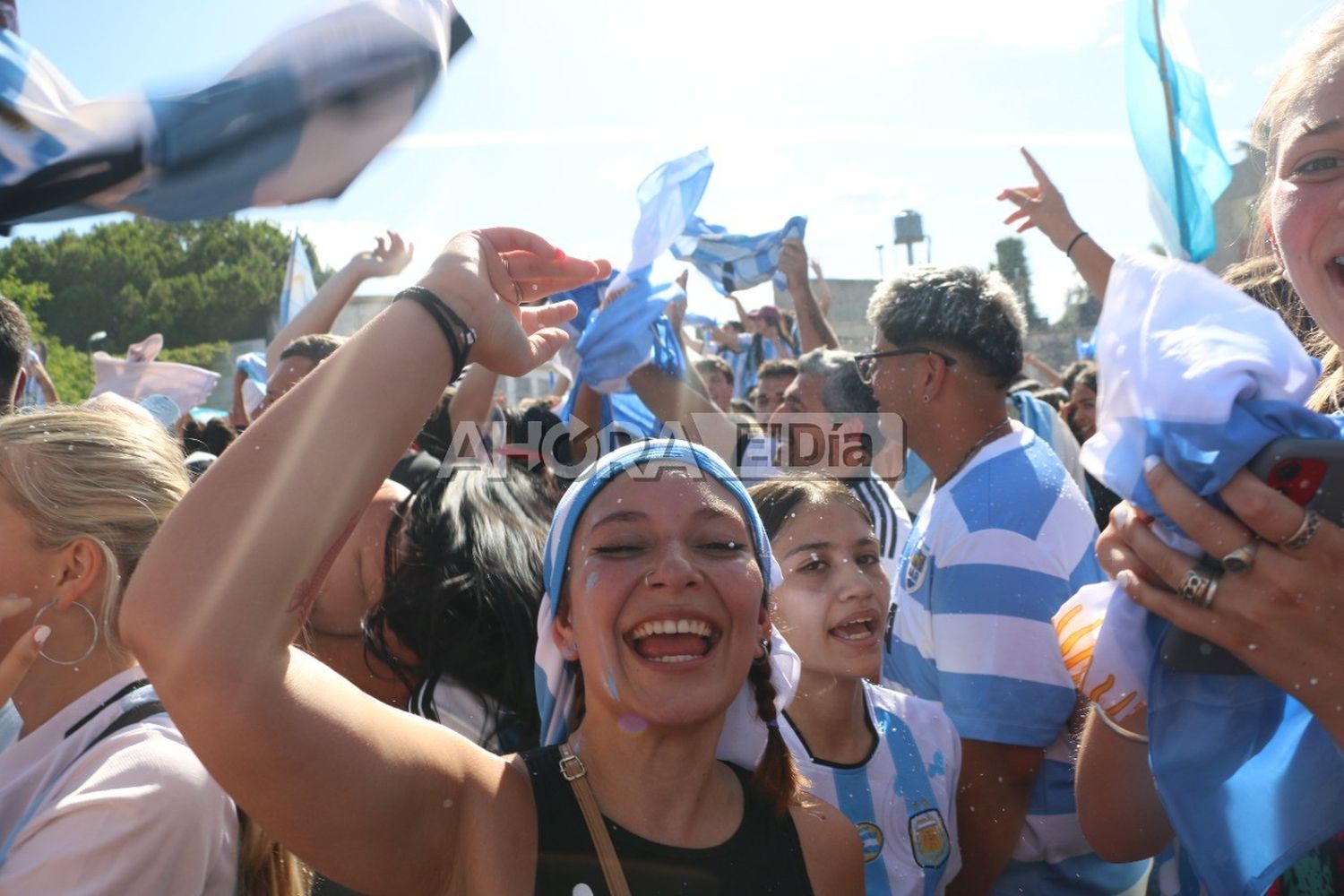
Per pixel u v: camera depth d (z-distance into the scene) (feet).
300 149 2.79
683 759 4.17
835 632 6.11
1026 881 6.38
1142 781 4.41
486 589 5.94
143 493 4.77
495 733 5.83
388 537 6.35
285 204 2.84
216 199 2.77
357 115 2.81
